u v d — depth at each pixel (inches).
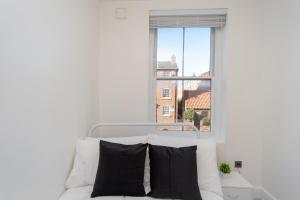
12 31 44.2
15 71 45.2
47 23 57.0
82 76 82.2
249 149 99.9
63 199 62.2
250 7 98.2
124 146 70.4
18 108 46.3
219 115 107.8
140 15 102.3
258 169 100.1
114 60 103.5
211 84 109.6
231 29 99.0
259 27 98.3
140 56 102.9
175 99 111.5
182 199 62.7
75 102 75.9
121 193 64.7
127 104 103.8
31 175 50.9
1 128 41.7
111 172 65.1
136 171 66.5
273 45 90.9
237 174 94.4
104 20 103.0
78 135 78.9
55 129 61.9
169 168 66.1
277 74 88.0
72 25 72.7
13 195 45.1
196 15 103.2
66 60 68.5
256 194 100.0
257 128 99.7
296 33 76.6
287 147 81.2
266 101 96.2
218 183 70.9
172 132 111.3
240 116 99.6
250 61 99.0
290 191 79.4
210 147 74.9
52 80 59.9
